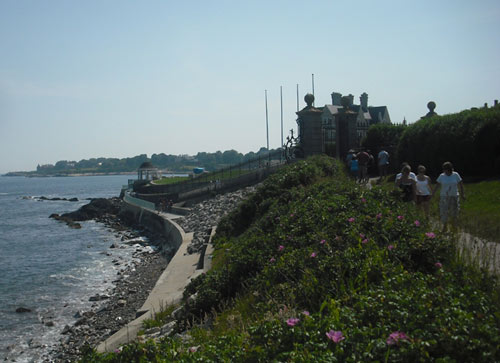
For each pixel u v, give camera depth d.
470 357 4.29
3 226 59.00
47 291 25.50
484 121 20.78
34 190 172.50
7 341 18.27
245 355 5.07
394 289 5.90
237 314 8.20
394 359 4.29
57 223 62.09
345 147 28.47
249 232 15.88
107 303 22.56
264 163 42.78
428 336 4.46
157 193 60.31
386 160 22.36
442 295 5.30
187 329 9.14
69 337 18.41
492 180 18.88
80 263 33.12
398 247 7.66
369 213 9.73
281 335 5.14
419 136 24.25
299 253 8.73
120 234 48.81
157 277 26.52
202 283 11.38
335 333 4.68
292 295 7.02
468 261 7.44
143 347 6.12
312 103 28.66
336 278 6.95
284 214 13.96
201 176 55.09
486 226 10.41
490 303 5.34
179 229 32.12
